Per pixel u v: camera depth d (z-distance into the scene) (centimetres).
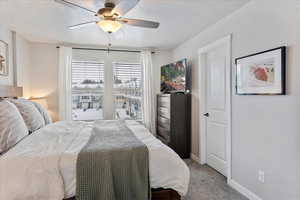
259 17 209
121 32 337
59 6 234
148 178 178
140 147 187
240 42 240
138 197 172
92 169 167
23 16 263
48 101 410
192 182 272
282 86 181
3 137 180
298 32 168
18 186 151
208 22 289
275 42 190
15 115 208
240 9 239
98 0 185
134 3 182
